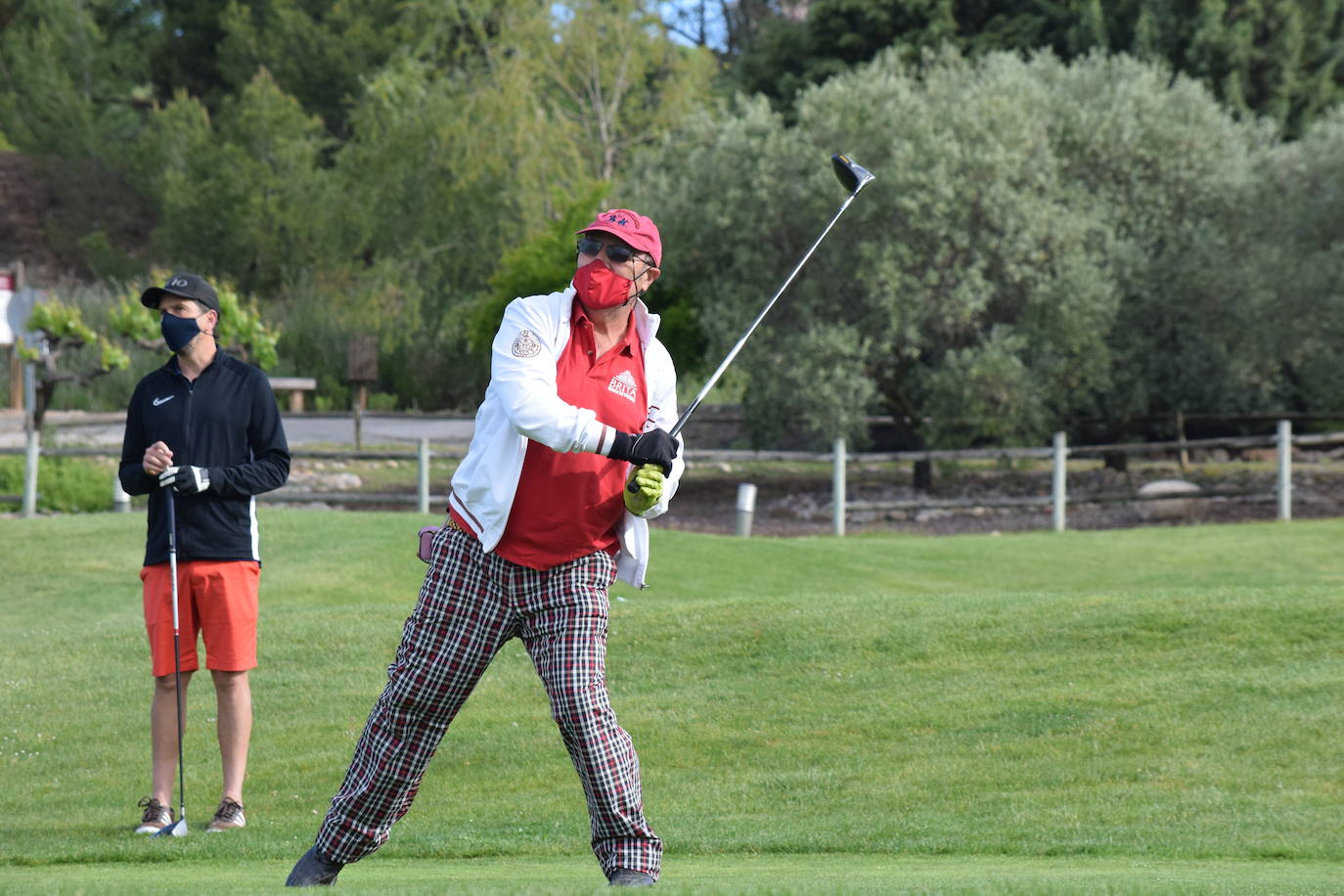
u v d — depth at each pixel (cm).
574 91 6756
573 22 6538
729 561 2798
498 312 5253
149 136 8462
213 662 1169
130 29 9662
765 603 2002
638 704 1611
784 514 4153
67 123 8681
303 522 2981
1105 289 4059
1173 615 1786
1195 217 4559
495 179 6700
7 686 1728
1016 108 4222
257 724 1578
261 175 7488
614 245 764
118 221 8331
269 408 1180
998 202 4038
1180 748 1369
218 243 7562
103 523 2994
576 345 778
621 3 6544
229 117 8100
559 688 754
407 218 6944
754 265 4244
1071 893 682
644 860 756
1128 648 1691
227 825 1170
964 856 1059
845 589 2623
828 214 4106
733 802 1273
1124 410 4641
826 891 662
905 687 1616
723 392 6650
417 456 3522
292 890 683
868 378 4312
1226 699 1492
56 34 9038
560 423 736
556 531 762
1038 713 1495
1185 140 4516
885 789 1295
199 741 1525
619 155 6838
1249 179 4512
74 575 2570
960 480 4706
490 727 1545
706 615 1938
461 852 1086
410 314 6744
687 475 4981
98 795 1330
